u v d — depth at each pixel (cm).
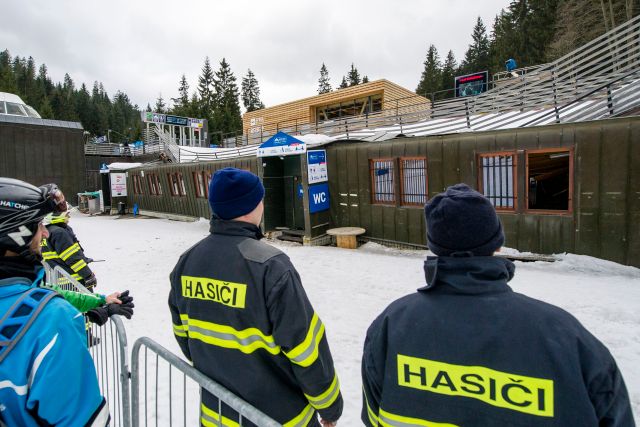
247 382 171
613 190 727
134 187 2455
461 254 119
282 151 1187
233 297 171
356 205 1154
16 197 126
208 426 187
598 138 738
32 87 8169
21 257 130
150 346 228
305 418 181
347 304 627
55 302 128
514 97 1187
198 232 1559
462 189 130
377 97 2289
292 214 1335
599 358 99
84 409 126
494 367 104
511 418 101
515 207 855
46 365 117
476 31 6694
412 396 115
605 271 721
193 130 3069
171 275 203
